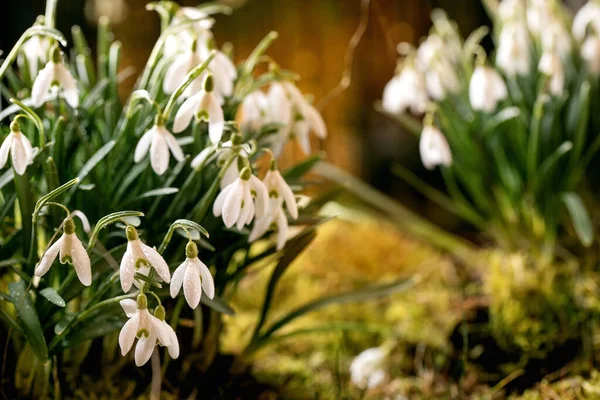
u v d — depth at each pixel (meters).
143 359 0.62
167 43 0.73
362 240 1.11
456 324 0.83
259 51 0.74
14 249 0.69
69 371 0.72
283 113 0.73
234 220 0.64
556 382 0.78
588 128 0.92
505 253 0.98
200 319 0.74
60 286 0.69
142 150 0.66
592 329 0.82
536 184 0.90
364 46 1.54
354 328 0.80
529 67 0.92
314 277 1.03
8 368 0.71
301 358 0.85
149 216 0.70
